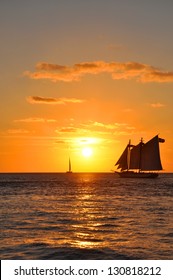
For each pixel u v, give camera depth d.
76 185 142.50
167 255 29.55
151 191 105.50
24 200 77.81
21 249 31.17
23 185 141.88
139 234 37.81
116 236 36.81
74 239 35.28
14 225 43.53
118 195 91.38
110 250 30.89
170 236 36.66
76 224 44.41
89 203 70.94
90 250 30.83
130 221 46.75
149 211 57.53
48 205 67.31
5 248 31.48
